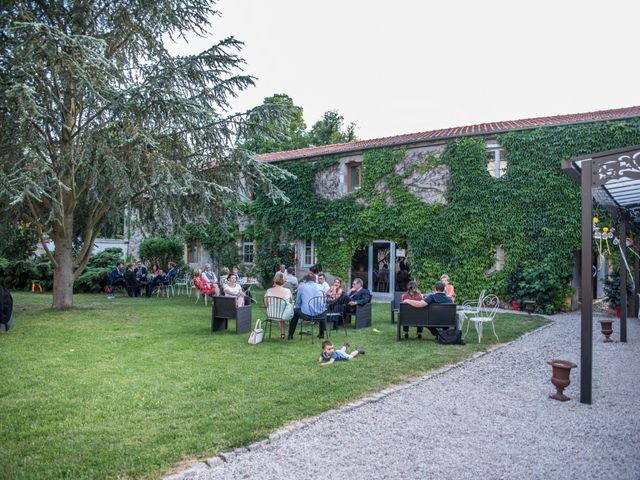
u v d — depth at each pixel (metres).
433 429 4.47
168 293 18.38
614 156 5.44
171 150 12.58
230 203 13.75
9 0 10.52
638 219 10.17
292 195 19.83
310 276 9.16
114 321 11.05
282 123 13.02
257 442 4.06
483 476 3.53
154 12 12.11
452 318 8.94
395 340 9.16
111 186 12.09
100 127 11.49
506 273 15.02
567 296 14.20
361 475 3.51
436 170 16.50
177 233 13.35
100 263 20.61
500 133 15.26
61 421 4.53
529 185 14.62
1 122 9.82
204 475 3.48
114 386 5.71
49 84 10.35
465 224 15.70
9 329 9.56
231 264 21.84
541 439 4.26
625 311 9.19
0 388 5.59
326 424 4.55
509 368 6.95
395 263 17.73
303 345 8.49
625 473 3.60
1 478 3.37
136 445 3.96
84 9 11.84
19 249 19.62
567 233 13.98
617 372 6.79
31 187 9.23
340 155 18.84
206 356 7.47
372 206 17.72
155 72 12.64
